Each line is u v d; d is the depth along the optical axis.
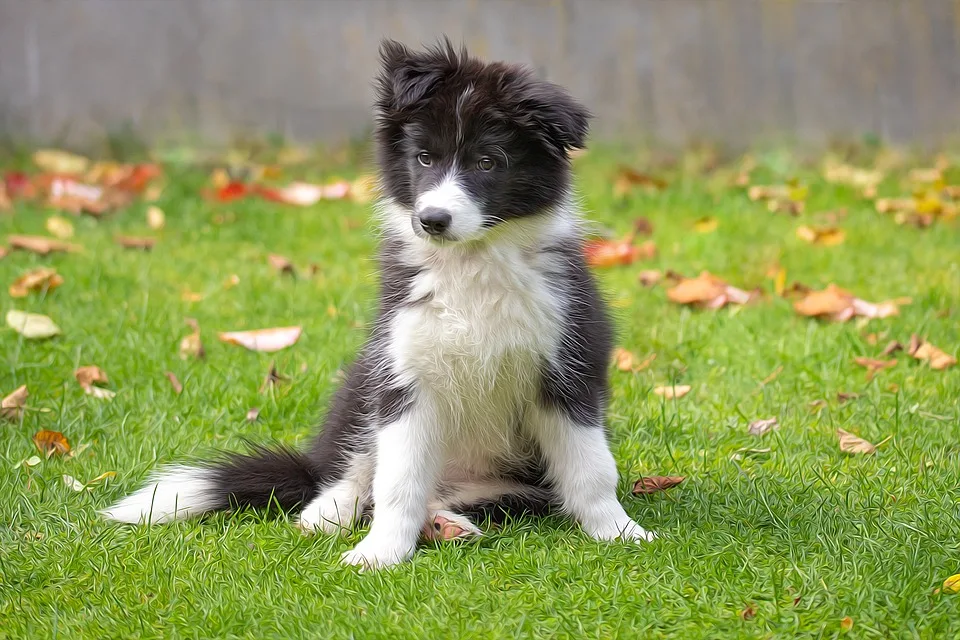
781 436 7.23
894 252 11.31
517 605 5.07
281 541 5.86
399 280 6.08
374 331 6.28
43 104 15.58
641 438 7.30
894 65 16.00
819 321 9.44
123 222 12.51
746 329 9.14
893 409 7.60
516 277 5.91
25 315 8.93
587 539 5.89
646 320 9.48
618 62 16.08
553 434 6.07
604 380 6.27
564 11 16.00
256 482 6.45
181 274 10.69
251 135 16.00
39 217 12.41
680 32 16.03
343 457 6.42
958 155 15.75
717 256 11.22
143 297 9.90
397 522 5.81
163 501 6.21
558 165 6.12
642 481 6.55
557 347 5.98
